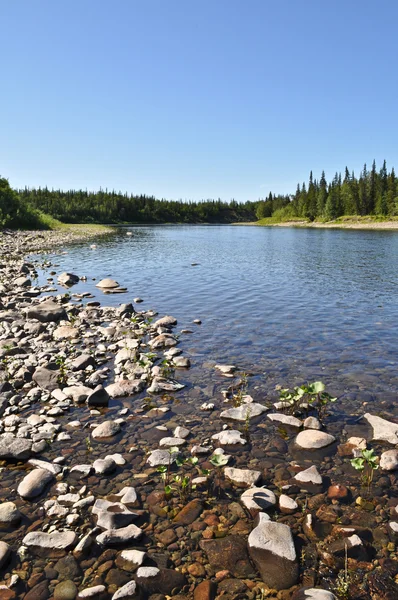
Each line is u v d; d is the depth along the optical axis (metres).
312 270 28.11
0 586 3.97
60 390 8.52
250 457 6.34
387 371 9.91
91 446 6.59
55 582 4.05
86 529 4.75
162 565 4.27
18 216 69.06
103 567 4.24
